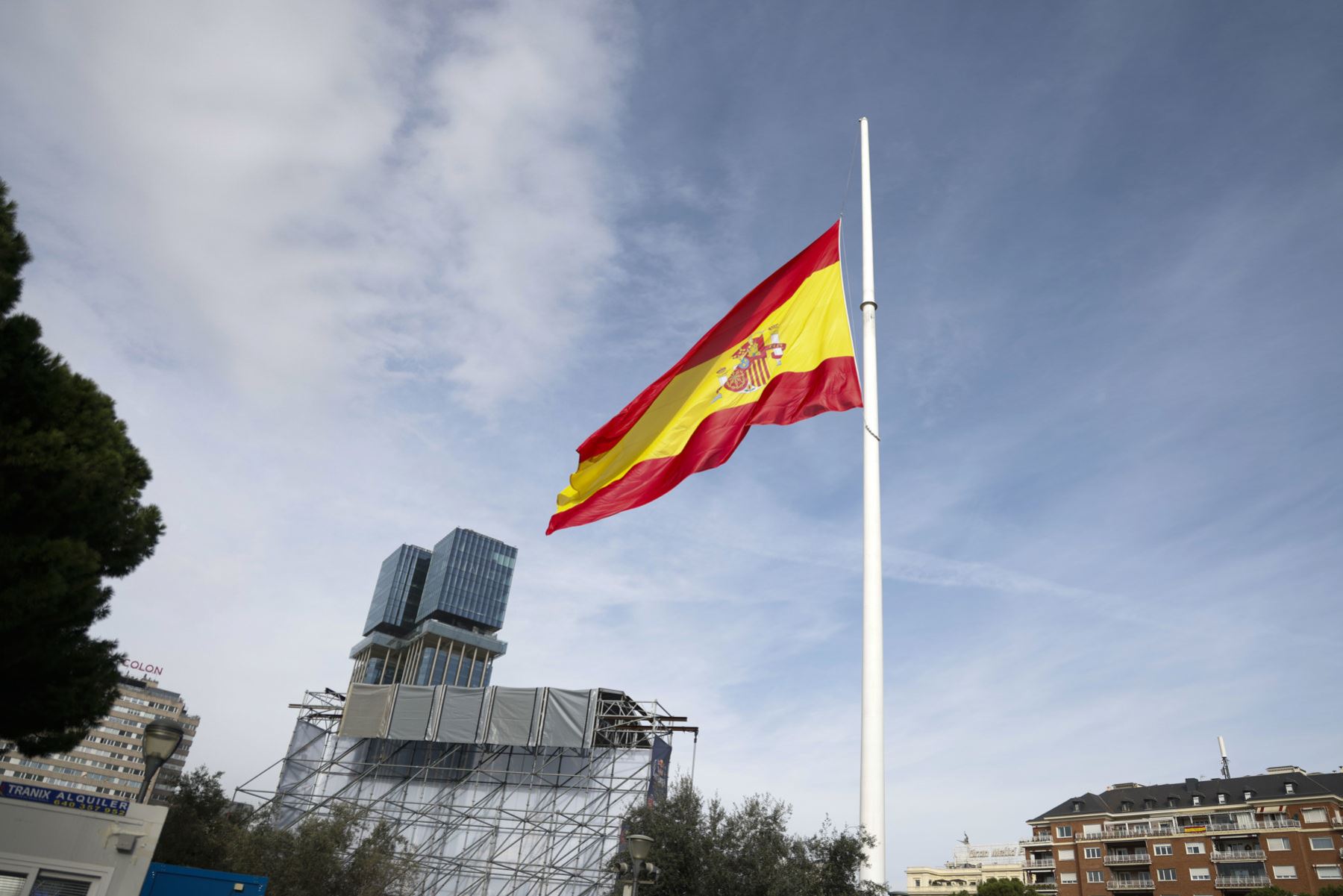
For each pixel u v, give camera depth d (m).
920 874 132.50
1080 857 87.69
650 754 46.25
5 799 15.95
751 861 21.14
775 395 15.41
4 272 13.65
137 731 178.50
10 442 13.57
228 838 32.81
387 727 49.59
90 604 14.86
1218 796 83.25
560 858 43.75
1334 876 71.38
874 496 12.77
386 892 35.00
